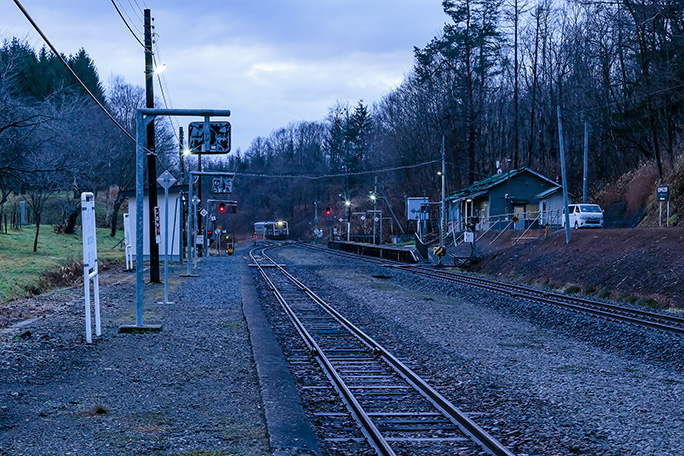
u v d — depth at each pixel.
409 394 9.49
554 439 7.43
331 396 9.33
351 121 108.50
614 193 50.16
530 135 73.12
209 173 41.16
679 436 7.65
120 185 65.25
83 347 12.40
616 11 40.28
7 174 36.41
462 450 6.89
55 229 56.44
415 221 81.06
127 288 24.78
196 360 11.48
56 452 6.45
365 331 16.19
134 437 7.00
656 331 15.13
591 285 25.36
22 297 21.52
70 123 39.75
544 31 74.19
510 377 10.96
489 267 37.19
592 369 11.81
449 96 74.25
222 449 6.62
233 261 48.41
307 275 35.78
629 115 47.94
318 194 140.75
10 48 37.59
